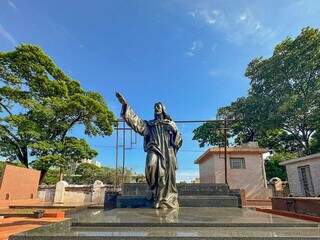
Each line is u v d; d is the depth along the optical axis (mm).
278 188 26016
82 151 23562
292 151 31219
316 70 26719
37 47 22203
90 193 23812
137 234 2801
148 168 5754
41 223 10180
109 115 25188
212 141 32156
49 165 22234
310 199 9539
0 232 8156
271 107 28641
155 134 6008
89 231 2986
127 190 8086
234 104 32281
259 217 4012
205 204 6977
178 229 3146
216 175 23578
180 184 8109
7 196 17766
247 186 23250
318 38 25969
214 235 2740
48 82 22672
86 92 25750
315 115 25422
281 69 28375
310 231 2977
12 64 21766
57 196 22922
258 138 31828
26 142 21719
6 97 21625
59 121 23656
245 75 31844
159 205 5688
